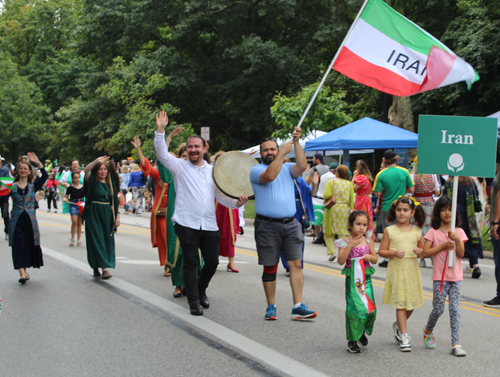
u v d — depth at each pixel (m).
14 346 4.77
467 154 5.06
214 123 33.31
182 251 6.21
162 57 28.98
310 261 9.86
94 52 34.16
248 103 29.31
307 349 4.76
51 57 52.62
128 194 20.20
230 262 8.66
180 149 7.19
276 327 5.44
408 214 4.89
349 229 4.82
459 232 4.89
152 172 7.89
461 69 6.56
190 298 5.91
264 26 30.36
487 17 21.61
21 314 5.83
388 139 13.24
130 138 24.20
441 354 4.69
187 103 31.84
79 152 38.47
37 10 54.06
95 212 7.77
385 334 5.32
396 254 4.80
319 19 30.59
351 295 4.70
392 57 6.61
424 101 23.39
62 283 7.47
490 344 5.02
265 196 5.66
